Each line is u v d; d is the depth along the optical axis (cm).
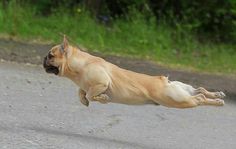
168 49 2219
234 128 1298
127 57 2048
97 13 2403
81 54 1031
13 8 2206
